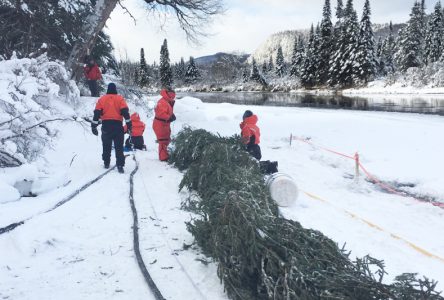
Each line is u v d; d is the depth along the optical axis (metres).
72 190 6.26
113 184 6.90
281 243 3.58
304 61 67.56
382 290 2.98
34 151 7.49
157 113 8.79
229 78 102.44
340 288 3.04
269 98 46.69
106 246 4.41
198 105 23.58
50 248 4.30
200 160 6.83
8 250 4.21
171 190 6.62
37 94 8.13
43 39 15.79
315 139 12.84
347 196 7.05
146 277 3.69
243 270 3.49
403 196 7.08
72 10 16.31
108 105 7.69
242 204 3.96
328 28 61.91
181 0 21.92
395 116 18.59
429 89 45.41
